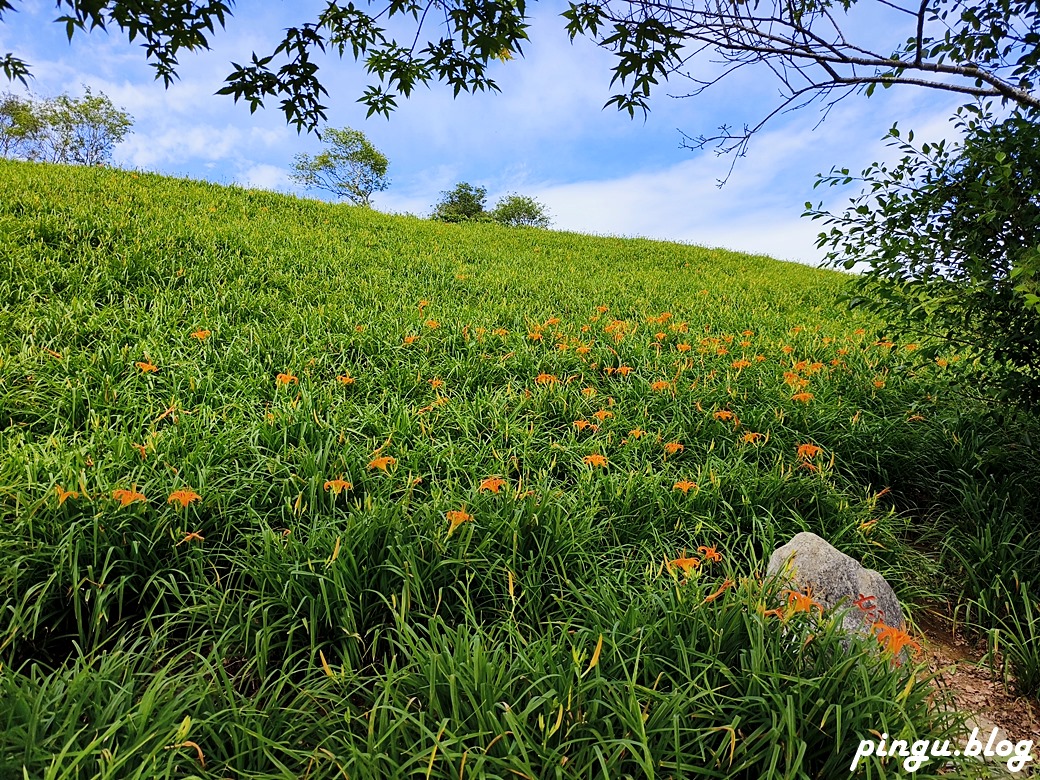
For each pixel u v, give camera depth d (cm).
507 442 389
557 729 168
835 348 649
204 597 226
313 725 179
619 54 268
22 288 526
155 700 174
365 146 3644
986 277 292
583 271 1198
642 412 444
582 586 253
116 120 3162
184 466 287
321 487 290
